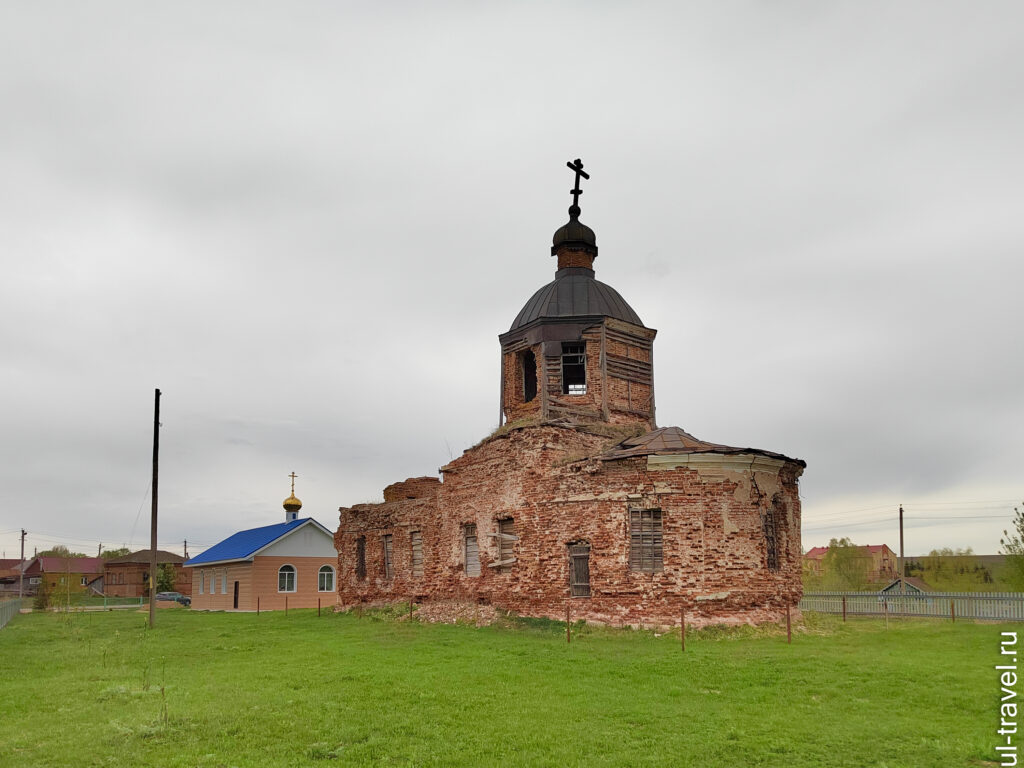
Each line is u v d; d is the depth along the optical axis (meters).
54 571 96.56
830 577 67.88
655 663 17.56
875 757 10.62
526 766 10.34
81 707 13.84
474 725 12.27
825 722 12.34
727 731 11.87
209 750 11.04
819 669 16.47
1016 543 46.22
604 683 15.54
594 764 10.38
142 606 63.78
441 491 31.53
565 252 33.69
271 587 49.72
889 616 29.77
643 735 11.70
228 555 53.31
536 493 26.45
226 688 15.38
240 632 28.38
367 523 36.72
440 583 30.88
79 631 30.50
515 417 31.81
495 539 28.02
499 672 16.72
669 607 22.81
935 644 20.33
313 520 51.78
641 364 31.38
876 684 14.94
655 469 23.78
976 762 10.40
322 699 14.07
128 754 10.80
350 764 10.45
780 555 24.83
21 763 10.45
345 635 25.48
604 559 24.14
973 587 61.31
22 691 15.52
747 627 22.38
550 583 25.52
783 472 25.33
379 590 35.06
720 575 22.92
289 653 20.72
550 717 12.73
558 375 30.27
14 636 28.20
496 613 27.06
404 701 13.91
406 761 10.57
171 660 20.17
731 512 23.42
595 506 24.59
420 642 22.47
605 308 31.53
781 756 10.70
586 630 23.52
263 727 12.16
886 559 97.38
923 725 12.08
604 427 28.70
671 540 23.23
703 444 24.92
